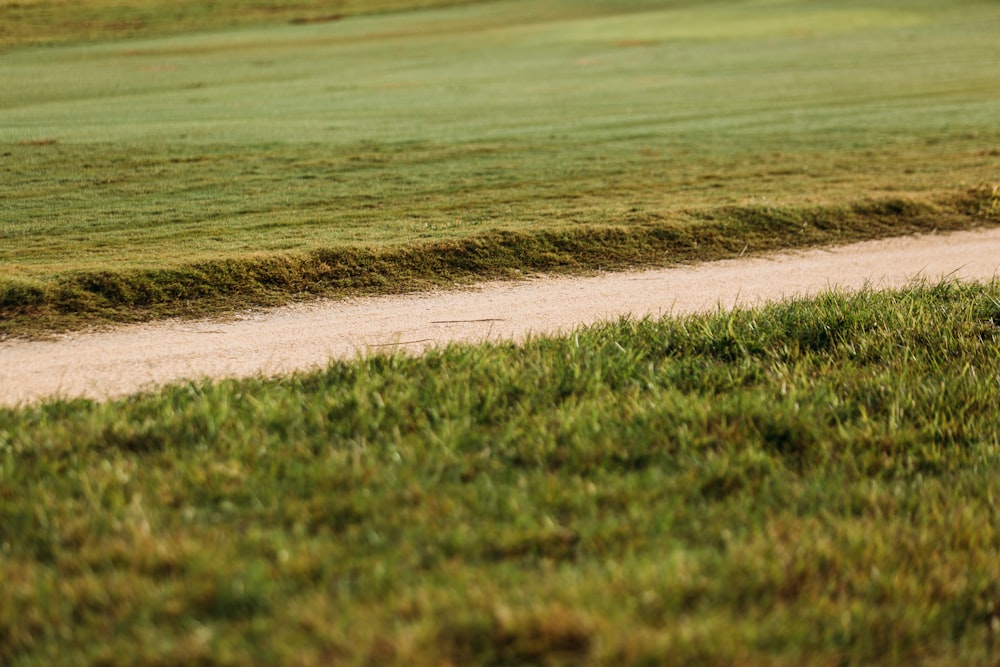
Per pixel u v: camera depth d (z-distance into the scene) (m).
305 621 4.35
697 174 22.39
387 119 33.78
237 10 97.44
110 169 22.80
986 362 8.54
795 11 89.81
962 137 28.30
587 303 12.09
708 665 4.15
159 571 4.86
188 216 17.36
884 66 52.38
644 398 7.47
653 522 5.48
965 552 5.37
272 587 4.62
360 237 14.82
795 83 45.69
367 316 11.28
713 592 4.73
